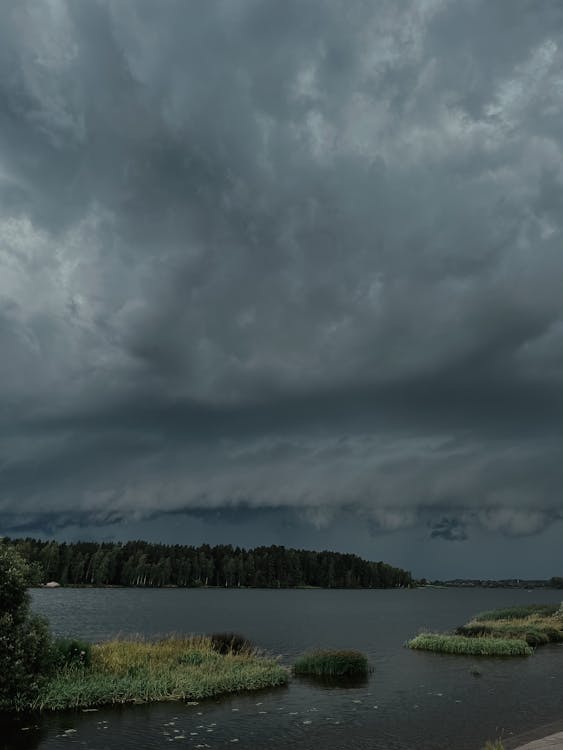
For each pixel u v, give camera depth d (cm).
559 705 2419
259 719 2048
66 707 2066
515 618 6619
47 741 1692
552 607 7462
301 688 2709
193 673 2578
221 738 1791
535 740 1739
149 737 1766
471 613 11744
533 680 3053
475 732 1944
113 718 1966
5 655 2020
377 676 3159
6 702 1977
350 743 1784
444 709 2314
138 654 2792
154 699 2248
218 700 2334
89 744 1678
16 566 2155
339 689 2722
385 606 14875
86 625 7131
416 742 1806
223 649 3391
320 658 3197
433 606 15288
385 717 2152
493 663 3722
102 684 2241
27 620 2191
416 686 2848
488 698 2556
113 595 18000
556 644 4847
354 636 6138
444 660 3866
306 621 8731
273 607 13362
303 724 2002
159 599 16300
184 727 1889
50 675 2239
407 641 5184
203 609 11862
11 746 1642
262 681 2688
